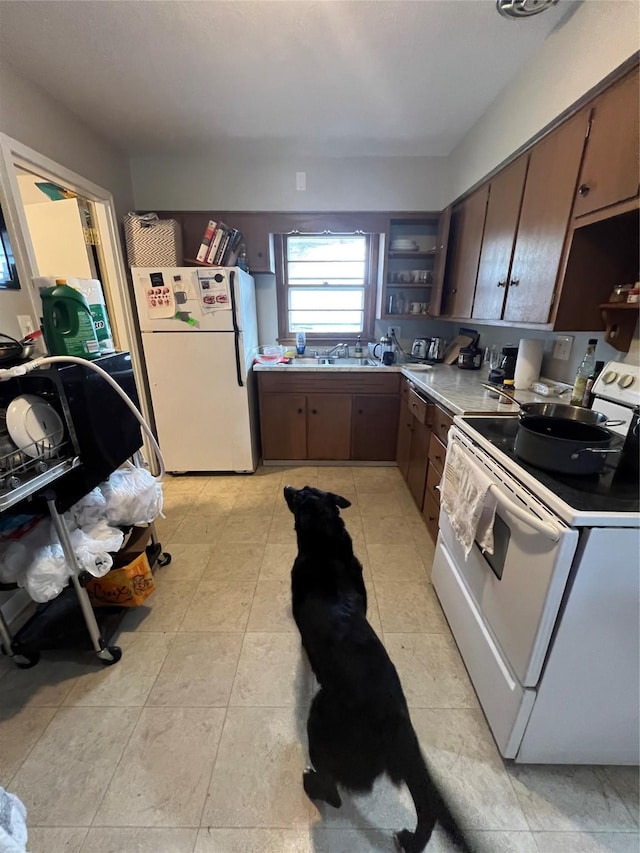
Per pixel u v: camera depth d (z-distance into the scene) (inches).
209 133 96.1
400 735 34.6
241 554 80.7
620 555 34.1
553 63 60.7
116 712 48.8
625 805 39.4
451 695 50.7
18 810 24.8
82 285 58.0
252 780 41.6
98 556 51.4
